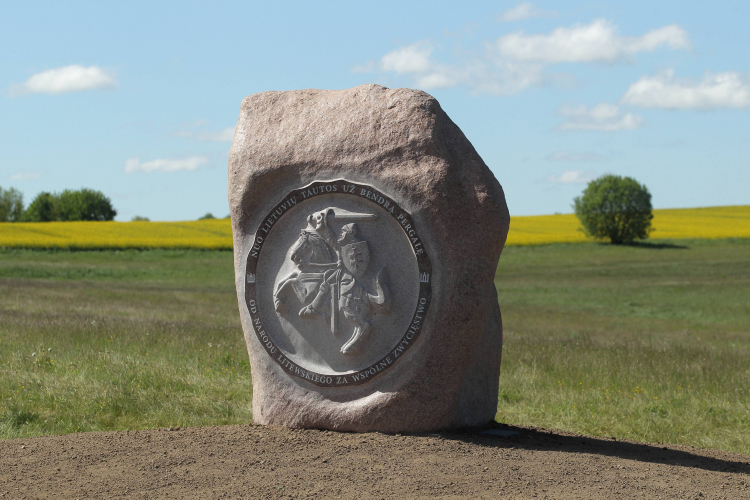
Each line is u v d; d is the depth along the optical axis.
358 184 6.18
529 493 4.73
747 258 47.84
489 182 6.12
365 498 4.59
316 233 6.32
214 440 5.93
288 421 6.32
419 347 6.03
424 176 6.02
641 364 10.62
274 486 4.82
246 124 6.76
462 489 4.78
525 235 59.19
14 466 5.23
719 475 5.44
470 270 5.97
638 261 46.88
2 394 7.66
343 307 6.22
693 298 30.47
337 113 6.45
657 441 7.34
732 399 8.94
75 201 87.38
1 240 41.38
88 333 11.36
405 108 6.26
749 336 18.11
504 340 13.34
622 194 56.12
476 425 6.55
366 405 6.07
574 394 8.95
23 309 16.22
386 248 6.18
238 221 6.67
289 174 6.48
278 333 6.50
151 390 8.14
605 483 5.01
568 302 28.97
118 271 35.22
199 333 12.14
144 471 5.14
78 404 7.44
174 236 49.00
